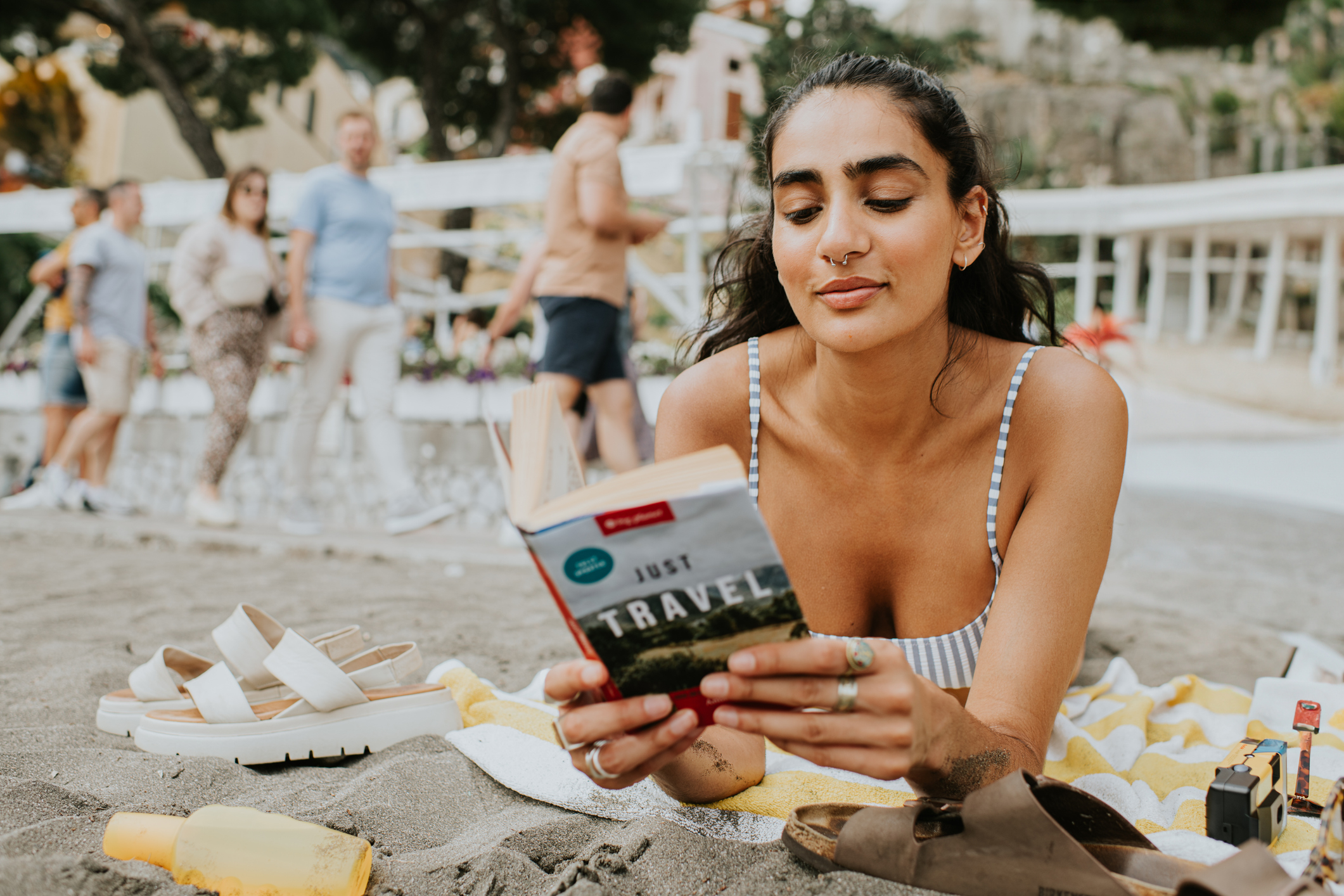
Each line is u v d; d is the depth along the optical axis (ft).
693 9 44.68
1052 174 76.74
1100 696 7.14
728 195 18.65
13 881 3.51
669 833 4.17
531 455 3.28
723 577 2.92
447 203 21.25
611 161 13.42
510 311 15.90
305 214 15.76
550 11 43.88
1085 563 4.13
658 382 19.48
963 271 4.95
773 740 3.15
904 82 3.84
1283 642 9.83
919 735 3.13
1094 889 3.24
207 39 44.16
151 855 3.94
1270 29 42.98
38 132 59.72
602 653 3.07
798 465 4.83
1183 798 5.09
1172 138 111.34
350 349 16.29
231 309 16.10
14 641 8.20
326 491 20.39
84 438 18.49
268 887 3.74
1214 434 47.14
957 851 3.49
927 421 4.48
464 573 13.56
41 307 36.17
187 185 23.94
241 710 5.51
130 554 14.30
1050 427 4.34
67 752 5.32
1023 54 125.39
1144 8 43.04
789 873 3.82
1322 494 29.32
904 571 4.77
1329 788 5.04
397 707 5.80
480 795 5.01
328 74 75.77
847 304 3.77
